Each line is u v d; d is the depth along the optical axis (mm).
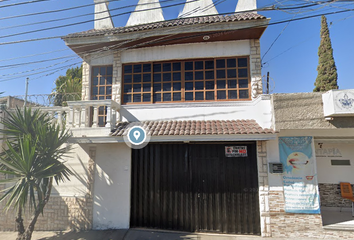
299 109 5770
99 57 8070
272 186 6180
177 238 5965
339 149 8055
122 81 7773
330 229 5855
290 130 6387
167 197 6625
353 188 7770
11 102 8352
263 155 6320
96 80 8070
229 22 6598
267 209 6094
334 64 13461
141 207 6723
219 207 6348
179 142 6719
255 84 6977
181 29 6867
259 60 7070
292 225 5977
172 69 7605
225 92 7250
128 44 7480
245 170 6418
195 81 7430
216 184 6473
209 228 6301
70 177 7148
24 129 5965
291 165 6219
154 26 7109
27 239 5582
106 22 9320
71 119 6676
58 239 6152
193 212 6441
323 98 5691
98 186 6930
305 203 6012
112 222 6688
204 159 6637
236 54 7242
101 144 7129
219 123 6605
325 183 7984
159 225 6547
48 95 8258
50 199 7078
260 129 5883
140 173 6883
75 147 7266
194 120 7066
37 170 5395
